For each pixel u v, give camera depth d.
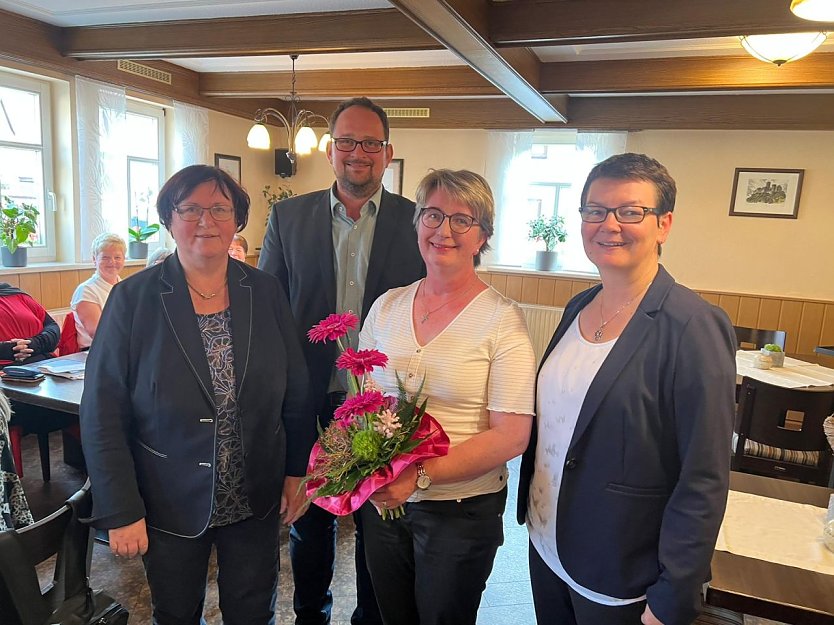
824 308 4.68
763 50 2.57
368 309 1.83
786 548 1.36
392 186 5.97
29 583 1.12
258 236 6.14
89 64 4.15
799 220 4.71
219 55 3.68
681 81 3.77
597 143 5.18
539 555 1.35
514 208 5.58
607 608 1.20
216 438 1.41
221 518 1.47
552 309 5.45
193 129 5.13
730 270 4.96
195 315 1.43
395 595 1.52
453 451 1.28
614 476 1.16
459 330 1.37
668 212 1.19
